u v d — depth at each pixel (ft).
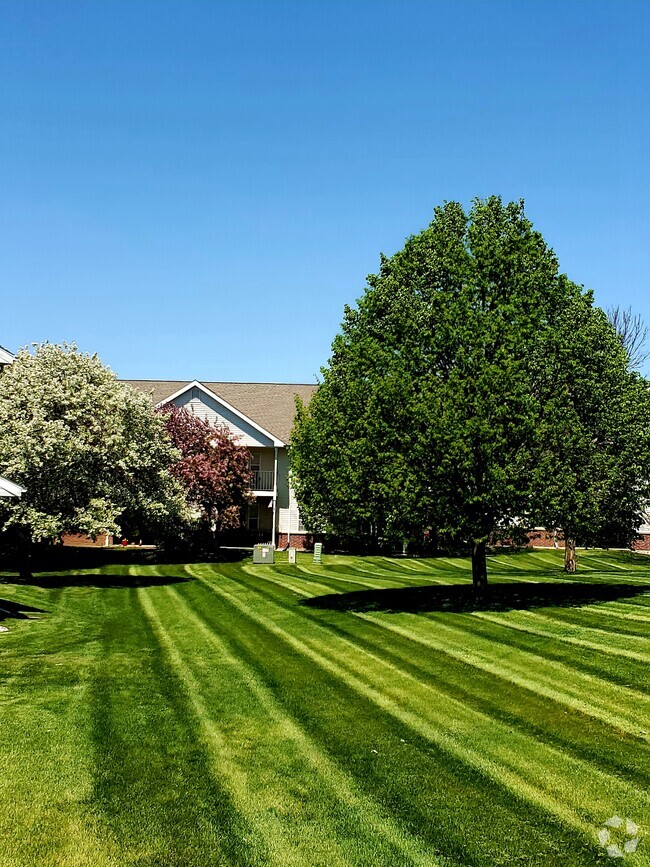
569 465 50.21
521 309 51.01
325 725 29.66
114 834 20.25
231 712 31.37
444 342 50.72
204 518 109.19
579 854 19.40
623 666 36.68
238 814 21.59
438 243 56.80
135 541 128.67
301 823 21.06
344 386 58.59
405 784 23.82
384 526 56.90
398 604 59.36
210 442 112.57
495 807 22.17
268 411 134.92
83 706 31.81
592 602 55.47
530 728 28.96
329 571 91.25
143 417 82.53
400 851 19.52
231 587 74.84
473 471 48.65
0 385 78.69
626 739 27.58
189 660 41.32
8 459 72.18
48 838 19.93
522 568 99.76
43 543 97.50
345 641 45.98
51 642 46.11
